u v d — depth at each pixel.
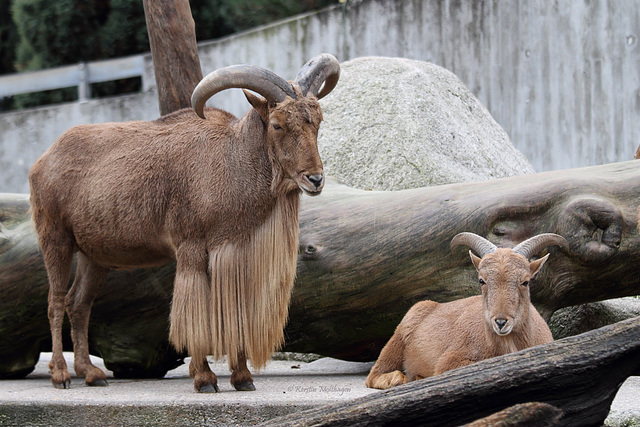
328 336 6.91
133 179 6.09
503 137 10.59
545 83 12.73
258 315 5.80
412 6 13.47
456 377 4.20
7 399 5.46
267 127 5.76
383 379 5.84
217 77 5.58
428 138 9.09
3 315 7.10
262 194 5.79
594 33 12.39
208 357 8.16
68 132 6.54
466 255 6.30
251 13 16.56
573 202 6.04
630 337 4.24
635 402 5.07
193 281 5.83
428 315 5.97
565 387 4.22
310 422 4.08
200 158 5.95
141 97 14.61
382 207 6.67
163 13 8.15
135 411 5.25
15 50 17.95
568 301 6.34
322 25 14.01
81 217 6.29
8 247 7.12
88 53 16.14
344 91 9.66
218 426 5.17
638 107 12.13
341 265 6.58
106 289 6.92
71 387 6.27
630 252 6.03
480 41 13.12
